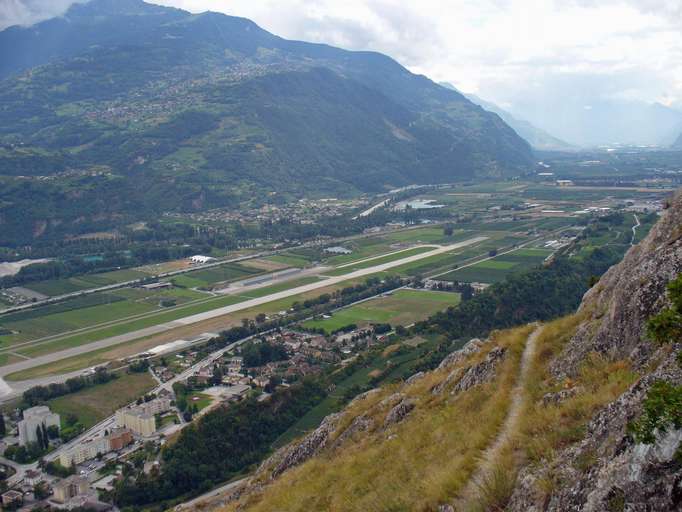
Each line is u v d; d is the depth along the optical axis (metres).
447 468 22.08
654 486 11.77
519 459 19.09
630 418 14.19
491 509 17.53
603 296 29.19
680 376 13.95
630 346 21.55
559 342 29.80
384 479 26.47
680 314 15.26
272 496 35.06
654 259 22.92
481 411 26.92
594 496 13.16
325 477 31.89
